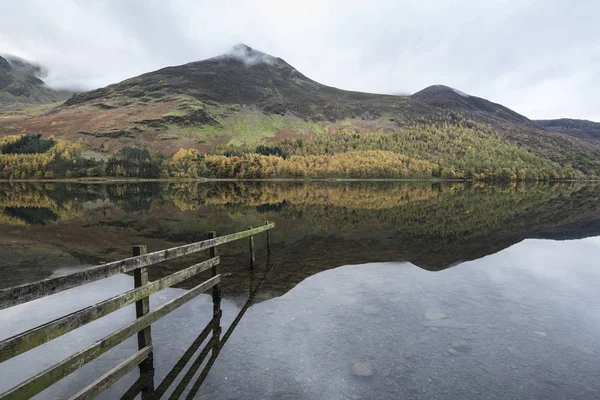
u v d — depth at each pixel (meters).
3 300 3.49
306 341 6.33
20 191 71.19
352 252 14.71
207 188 92.06
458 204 39.91
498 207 36.00
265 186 105.44
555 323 7.07
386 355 5.79
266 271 11.52
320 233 19.78
